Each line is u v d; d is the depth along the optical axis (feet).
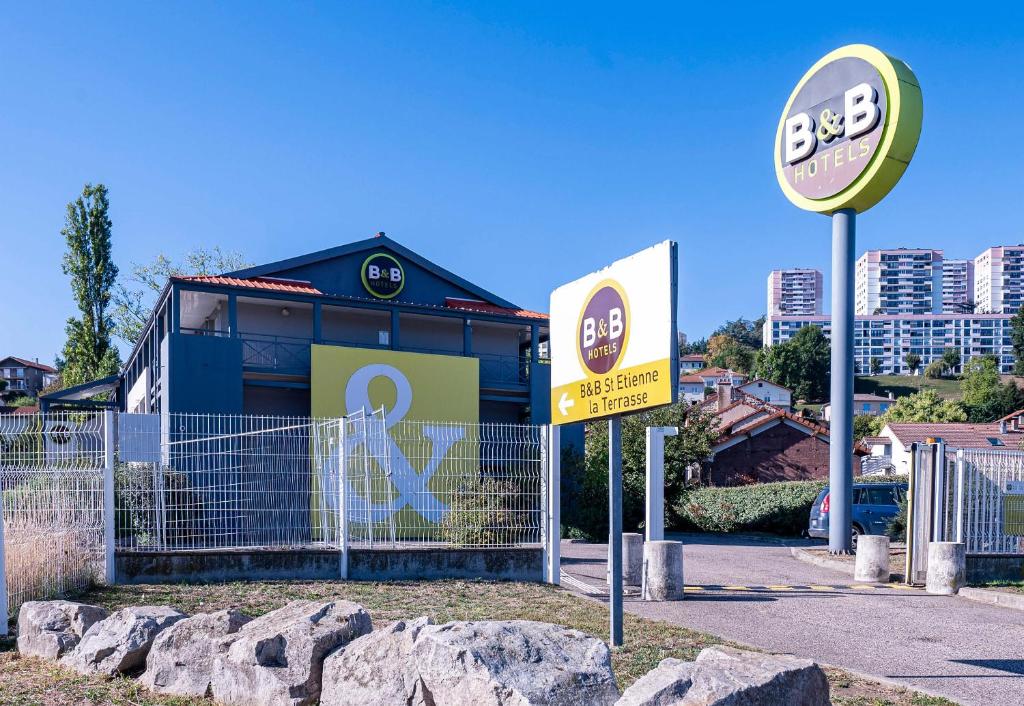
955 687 22.40
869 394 403.34
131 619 21.63
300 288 75.66
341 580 36.88
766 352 374.63
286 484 38.86
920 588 41.60
